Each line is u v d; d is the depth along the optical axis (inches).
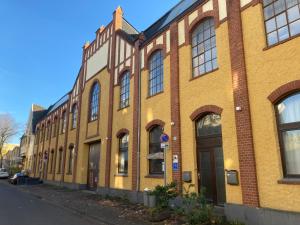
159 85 613.3
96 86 935.7
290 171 346.9
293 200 327.6
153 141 607.5
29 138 1959.9
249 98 397.4
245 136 390.9
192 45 537.3
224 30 458.9
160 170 571.8
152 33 687.1
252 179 372.8
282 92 356.5
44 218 455.2
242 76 408.2
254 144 381.1
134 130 661.3
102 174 789.2
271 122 365.7
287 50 360.8
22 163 2118.6
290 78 351.6
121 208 546.9
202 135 487.8
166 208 458.6
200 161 485.1
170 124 549.3
